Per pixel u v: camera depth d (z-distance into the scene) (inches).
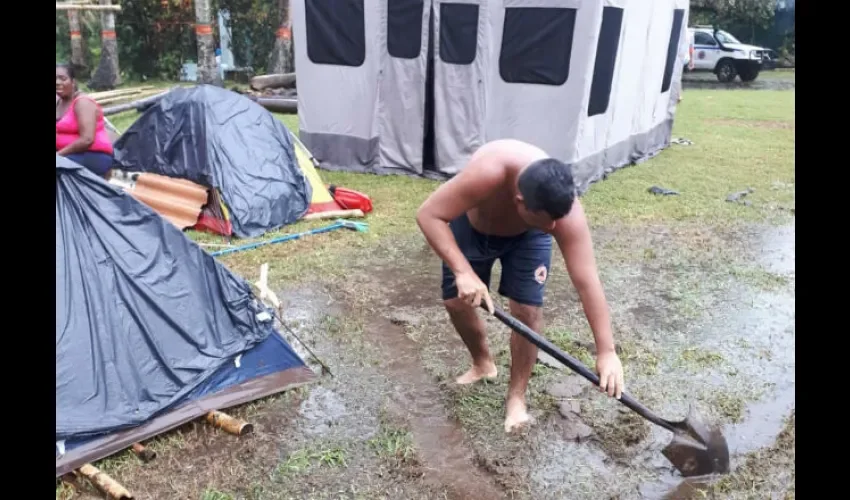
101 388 121.7
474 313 137.1
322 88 340.5
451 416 137.1
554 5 286.7
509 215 113.9
